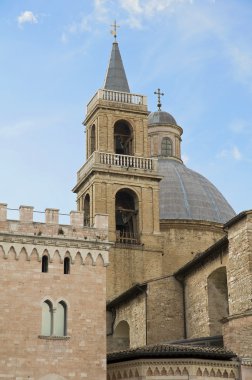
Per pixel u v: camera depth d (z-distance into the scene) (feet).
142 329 211.41
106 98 260.42
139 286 212.64
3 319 151.94
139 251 246.88
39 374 151.23
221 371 155.74
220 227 273.75
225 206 286.05
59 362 153.48
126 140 267.18
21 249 157.38
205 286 198.18
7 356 150.00
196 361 154.92
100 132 255.91
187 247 266.57
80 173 263.70
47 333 155.22
